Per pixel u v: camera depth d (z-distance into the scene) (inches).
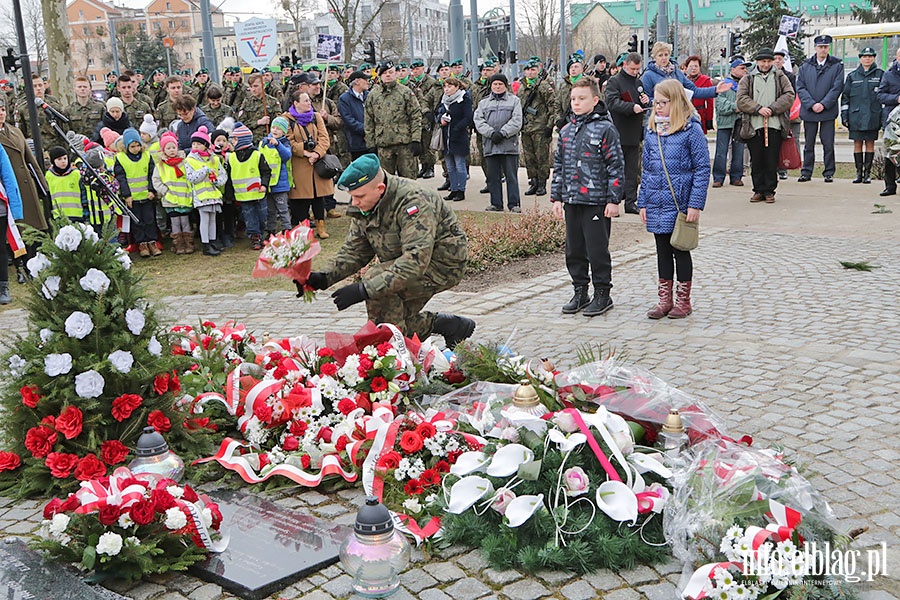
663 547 153.9
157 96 726.5
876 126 622.2
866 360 255.0
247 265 445.4
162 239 506.9
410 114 548.7
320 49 613.0
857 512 169.5
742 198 583.8
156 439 179.0
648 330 298.4
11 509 185.5
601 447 163.6
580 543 152.0
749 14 1877.5
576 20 2659.9
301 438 201.0
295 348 236.4
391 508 173.8
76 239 190.7
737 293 343.0
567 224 322.0
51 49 671.1
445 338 249.9
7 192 379.2
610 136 307.3
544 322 316.5
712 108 617.9
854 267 372.2
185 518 153.9
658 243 308.0
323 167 486.3
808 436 204.2
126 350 194.7
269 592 147.8
